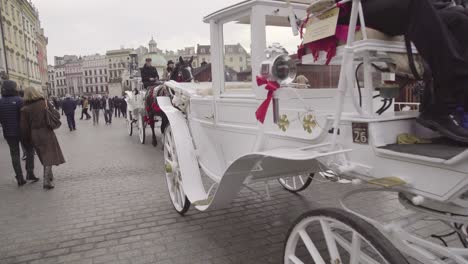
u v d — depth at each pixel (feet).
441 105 6.36
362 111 7.20
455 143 6.51
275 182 19.04
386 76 8.01
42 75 202.59
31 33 166.71
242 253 11.55
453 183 5.64
